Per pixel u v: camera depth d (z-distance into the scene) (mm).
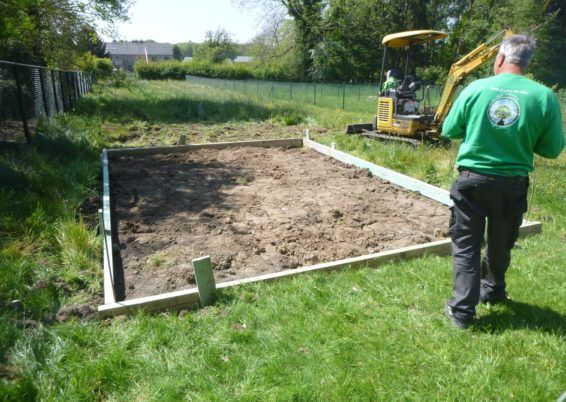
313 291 3600
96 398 2529
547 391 2529
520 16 28750
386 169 7254
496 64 3098
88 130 10570
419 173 7434
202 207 5895
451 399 2480
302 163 8484
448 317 3227
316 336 3027
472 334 3061
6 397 2395
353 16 34250
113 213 5609
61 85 13367
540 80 29422
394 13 33250
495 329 3127
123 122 13461
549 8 31781
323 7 35344
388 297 3533
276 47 39312
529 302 3473
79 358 2785
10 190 5367
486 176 2910
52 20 14914
